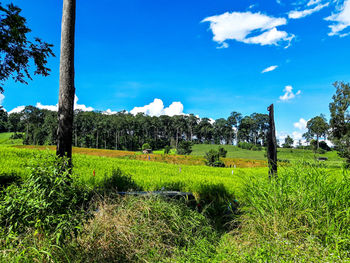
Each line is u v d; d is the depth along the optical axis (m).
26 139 96.94
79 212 3.08
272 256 2.38
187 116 164.38
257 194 3.89
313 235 2.84
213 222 4.67
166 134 163.00
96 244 2.86
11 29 7.24
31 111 119.12
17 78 8.64
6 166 13.11
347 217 2.91
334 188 3.49
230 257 2.57
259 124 154.38
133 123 137.38
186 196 5.21
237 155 87.75
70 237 2.82
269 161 5.56
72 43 6.21
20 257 2.27
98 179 10.23
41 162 3.29
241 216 3.91
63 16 6.16
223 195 9.05
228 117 160.50
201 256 2.91
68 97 6.05
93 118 123.50
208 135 165.62
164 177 13.37
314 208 3.21
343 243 2.58
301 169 4.19
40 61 8.08
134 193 4.51
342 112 34.66
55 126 96.56
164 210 3.81
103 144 122.75
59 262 2.47
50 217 2.80
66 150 5.92
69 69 6.11
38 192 2.91
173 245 3.32
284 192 3.67
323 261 2.26
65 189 3.20
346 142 31.47
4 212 2.75
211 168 24.25
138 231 3.17
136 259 2.93
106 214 3.38
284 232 2.96
